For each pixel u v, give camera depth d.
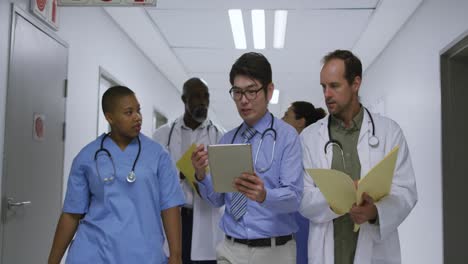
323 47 5.20
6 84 2.41
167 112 7.22
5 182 2.38
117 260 1.59
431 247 3.38
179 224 1.76
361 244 1.55
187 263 2.61
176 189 1.75
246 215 1.59
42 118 2.81
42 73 2.82
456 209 3.08
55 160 3.01
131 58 4.99
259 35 4.81
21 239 2.55
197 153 1.78
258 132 1.64
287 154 1.58
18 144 2.52
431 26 3.44
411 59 4.00
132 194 1.65
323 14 4.19
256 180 1.42
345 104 1.59
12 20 2.46
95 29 3.82
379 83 5.34
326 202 1.55
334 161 1.65
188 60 5.89
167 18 4.34
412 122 3.97
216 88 7.68
